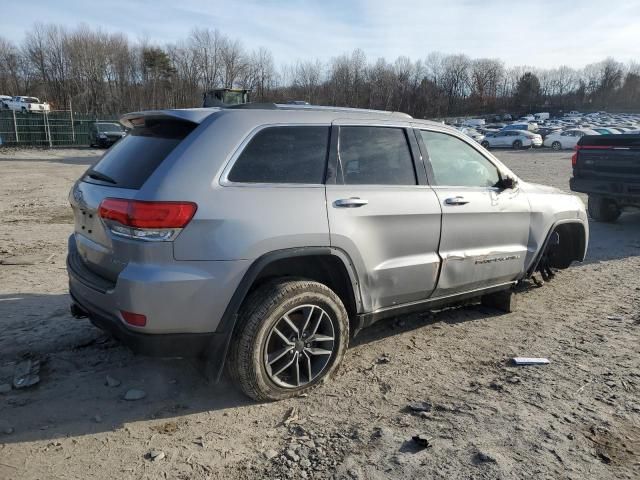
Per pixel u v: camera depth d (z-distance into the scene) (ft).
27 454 9.28
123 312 9.72
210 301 9.86
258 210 10.24
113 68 241.55
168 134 10.89
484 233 14.34
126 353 13.16
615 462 9.00
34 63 241.76
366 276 11.87
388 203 12.05
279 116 11.14
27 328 14.48
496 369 12.58
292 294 10.65
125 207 9.65
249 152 10.56
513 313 16.53
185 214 9.58
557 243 18.12
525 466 8.82
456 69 339.77
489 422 10.14
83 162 83.76
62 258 22.34
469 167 14.44
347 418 10.43
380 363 12.91
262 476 8.75
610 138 28.17
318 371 11.53
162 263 9.55
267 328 10.48
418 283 12.92
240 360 10.41
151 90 241.14
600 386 11.65
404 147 12.94
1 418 10.33
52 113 117.60
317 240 10.85
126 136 12.21
